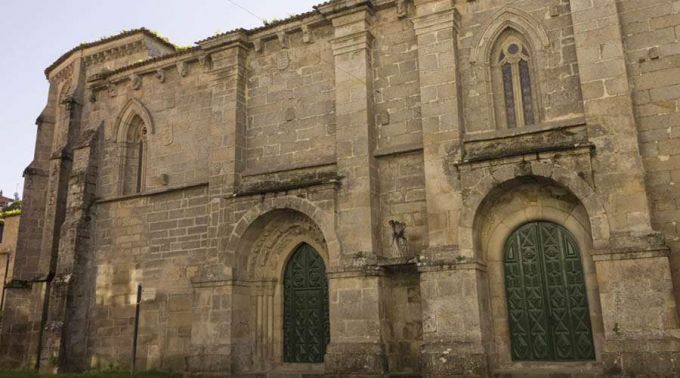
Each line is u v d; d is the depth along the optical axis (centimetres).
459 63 1728
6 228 4109
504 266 1619
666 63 1445
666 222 1377
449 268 1559
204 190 2097
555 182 1523
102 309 2219
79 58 2888
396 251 1708
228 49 2108
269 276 1972
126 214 2267
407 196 1734
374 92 1852
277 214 1922
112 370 2111
